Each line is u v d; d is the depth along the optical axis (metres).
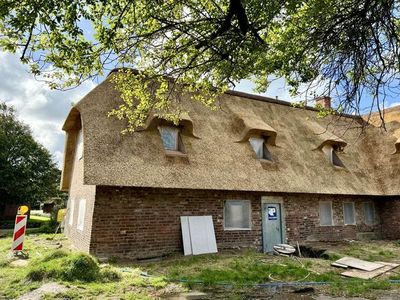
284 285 7.39
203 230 11.29
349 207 16.14
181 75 5.91
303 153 15.43
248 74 5.49
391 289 7.21
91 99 11.40
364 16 4.38
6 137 27.62
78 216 12.34
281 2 4.30
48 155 29.52
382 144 18.30
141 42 4.83
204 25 4.57
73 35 3.83
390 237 16.58
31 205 28.80
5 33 3.73
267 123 15.91
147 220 10.42
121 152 10.37
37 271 6.73
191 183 10.81
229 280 7.54
